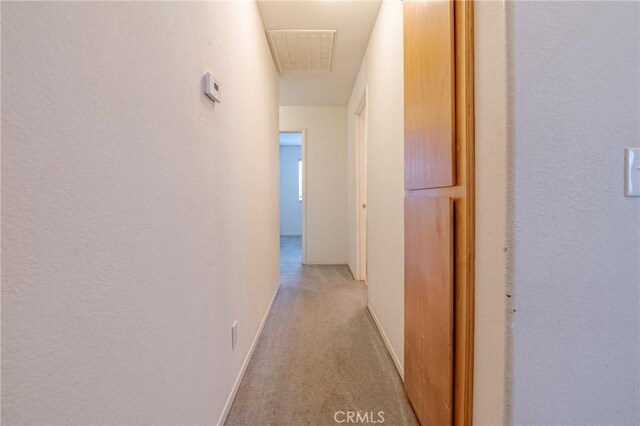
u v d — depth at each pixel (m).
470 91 0.85
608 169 0.71
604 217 0.71
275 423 1.28
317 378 1.60
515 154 0.70
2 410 0.41
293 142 7.60
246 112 1.72
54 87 0.48
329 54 2.75
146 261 0.72
